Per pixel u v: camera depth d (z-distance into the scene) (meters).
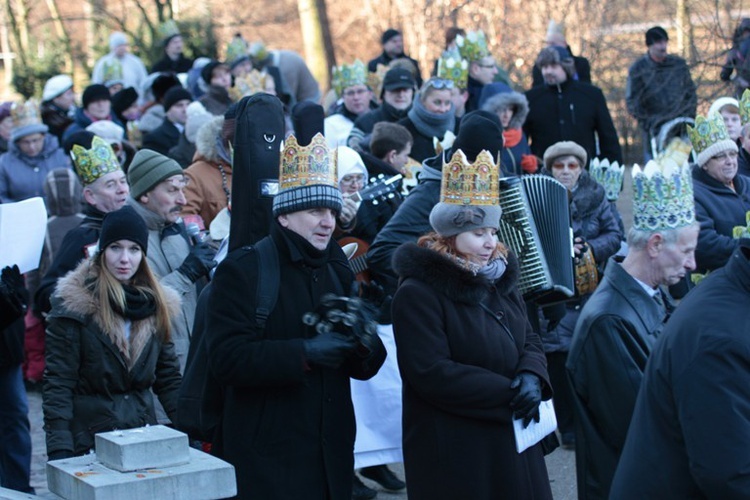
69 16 26.27
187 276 5.96
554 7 18.66
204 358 4.87
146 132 12.02
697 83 12.59
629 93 12.85
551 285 5.77
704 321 3.71
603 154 11.59
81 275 5.45
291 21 30.25
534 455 4.93
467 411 4.72
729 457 3.58
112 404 5.43
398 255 4.88
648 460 3.86
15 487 6.57
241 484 4.52
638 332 4.86
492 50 20.06
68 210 9.62
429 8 23.05
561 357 7.57
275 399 4.55
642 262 4.99
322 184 4.62
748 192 7.65
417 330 4.76
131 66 16.47
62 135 12.53
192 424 4.86
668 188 4.92
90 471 3.77
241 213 4.95
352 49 29.88
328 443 4.62
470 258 4.87
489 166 4.82
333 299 4.56
